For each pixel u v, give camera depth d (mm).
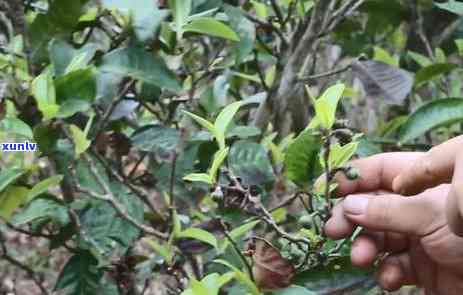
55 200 552
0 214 546
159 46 551
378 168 463
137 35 532
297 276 475
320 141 457
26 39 560
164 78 536
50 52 534
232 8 632
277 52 688
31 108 539
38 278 679
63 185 574
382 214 421
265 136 667
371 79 617
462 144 376
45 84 494
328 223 448
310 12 687
